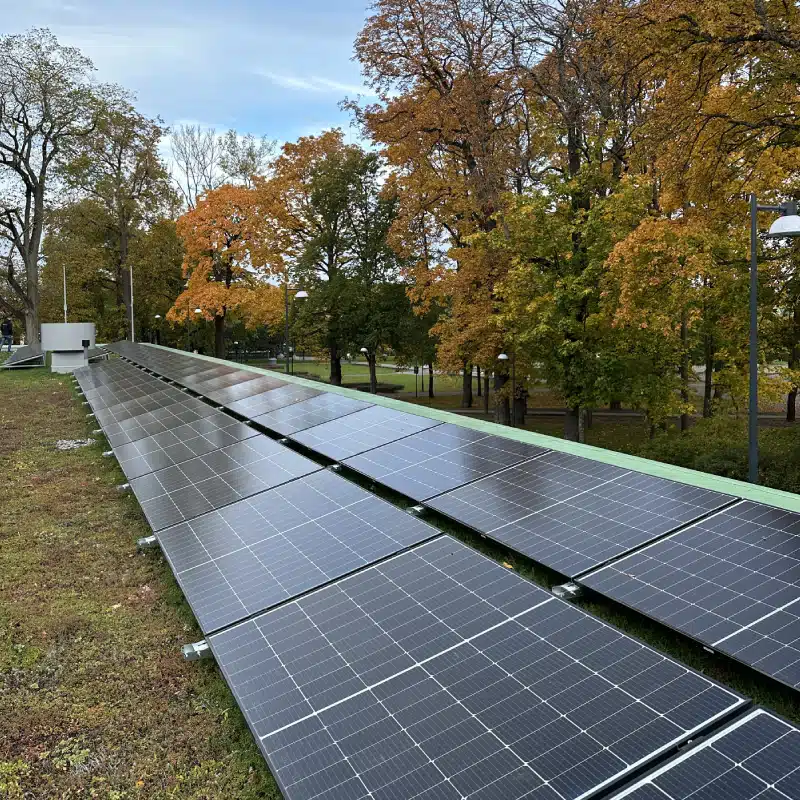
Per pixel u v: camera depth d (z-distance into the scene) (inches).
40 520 384.2
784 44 485.4
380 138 989.8
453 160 1015.6
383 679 176.2
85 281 1883.6
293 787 146.9
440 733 154.0
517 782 136.9
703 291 673.0
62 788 178.1
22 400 807.1
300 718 168.2
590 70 772.6
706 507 234.7
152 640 250.5
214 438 444.8
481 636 186.2
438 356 1021.8
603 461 306.2
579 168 797.2
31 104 1465.3
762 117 549.6
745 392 717.3
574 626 183.9
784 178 621.6
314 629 204.2
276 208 1486.2
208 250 1528.1
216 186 2092.8
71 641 252.1
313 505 297.0
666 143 585.0
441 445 354.3
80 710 211.2
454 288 944.9
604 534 232.8
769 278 645.9
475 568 220.5
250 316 1512.1
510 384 1017.5
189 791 176.7
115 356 1179.3
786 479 529.0
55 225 1790.1
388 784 142.6
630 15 555.8
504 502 272.7
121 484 445.1
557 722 151.3
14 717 207.8
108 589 296.0
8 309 1592.0
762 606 178.1
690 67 539.2
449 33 896.3
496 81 872.9
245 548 269.0
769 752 133.5
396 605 207.9
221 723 203.0
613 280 677.9
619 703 153.9
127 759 189.5
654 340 725.9
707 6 474.9
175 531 302.2
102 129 1619.1
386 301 1464.1
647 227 579.5
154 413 573.6
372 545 251.0
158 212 1923.0
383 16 909.8
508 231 828.6
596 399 761.0
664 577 200.4
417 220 1039.6
